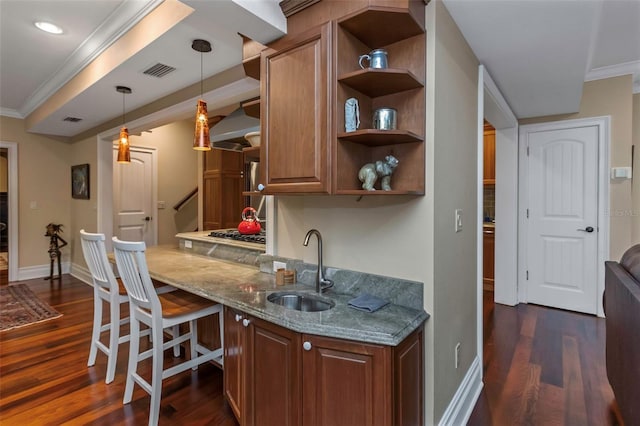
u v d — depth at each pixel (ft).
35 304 13.37
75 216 18.43
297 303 6.44
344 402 4.66
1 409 6.76
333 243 6.59
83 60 10.32
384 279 5.81
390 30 5.23
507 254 12.87
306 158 5.36
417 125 5.41
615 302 6.27
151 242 19.13
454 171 6.21
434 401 5.42
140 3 7.58
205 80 9.75
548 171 12.48
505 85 9.15
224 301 6.06
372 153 5.78
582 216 11.88
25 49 10.04
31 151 17.61
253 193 6.17
